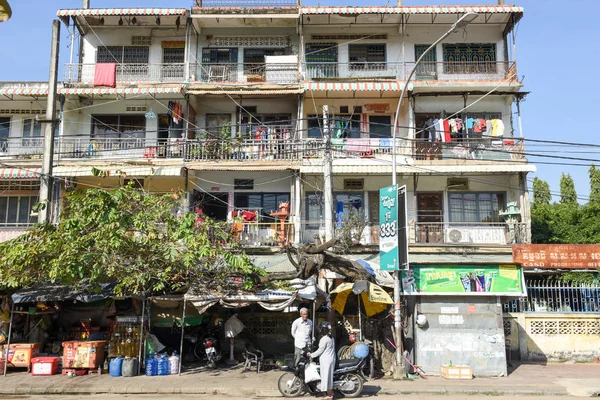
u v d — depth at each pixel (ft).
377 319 51.88
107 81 74.49
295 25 81.82
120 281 48.78
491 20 79.30
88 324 60.80
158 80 79.92
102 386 42.45
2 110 79.71
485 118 78.43
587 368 55.88
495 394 41.65
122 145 78.38
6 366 48.24
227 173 78.13
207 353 52.29
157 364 48.11
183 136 77.05
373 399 38.81
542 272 66.44
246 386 42.24
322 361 37.65
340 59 81.51
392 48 81.56
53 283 52.39
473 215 77.56
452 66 80.23
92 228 46.29
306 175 75.92
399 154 69.87
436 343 50.03
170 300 51.52
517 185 76.33
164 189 77.77
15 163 74.23
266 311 60.90
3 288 53.01
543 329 62.28
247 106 81.46
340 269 51.37
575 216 82.84
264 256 67.67
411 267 51.01
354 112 80.28
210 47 82.53
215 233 49.52
